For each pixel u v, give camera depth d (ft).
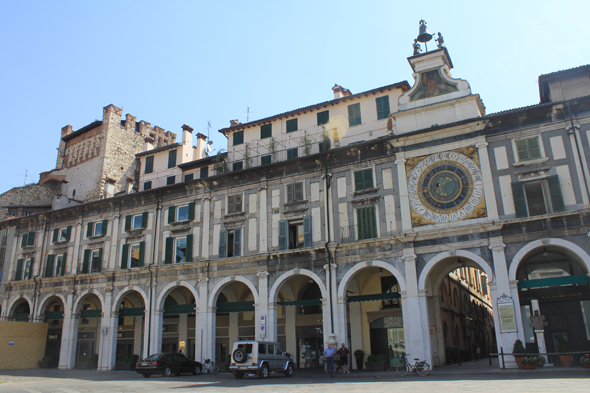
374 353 117.91
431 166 102.73
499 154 97.76
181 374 107.86
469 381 69.67
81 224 151.53
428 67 109.50
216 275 121.60
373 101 125.49
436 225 98.99
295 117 134.72
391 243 102.58
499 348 88.63
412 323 96.27
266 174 123.24
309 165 118.42
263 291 113.91
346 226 109.40
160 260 132.05
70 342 139.95
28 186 222.69
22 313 156.04
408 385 65.98
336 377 90.84
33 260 158.30
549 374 76.02
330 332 103.65
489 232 93.97
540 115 96.22
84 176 214.48
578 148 91.71
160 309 127.03
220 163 137.39
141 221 140.15
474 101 102.42
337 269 107.14
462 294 162.91
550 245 89.71
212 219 127.95
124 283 135.03
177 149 156.97
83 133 227.20
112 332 132.57
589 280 85.20
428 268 97.55
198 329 119.44
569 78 99.40
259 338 111.04
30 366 142.82
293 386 69.87
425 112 106.63
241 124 139.95
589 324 92.84
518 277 101.91
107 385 79.77
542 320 86.69
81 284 143.54
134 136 229.04
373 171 110.01
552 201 90.94
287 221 116.78
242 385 74.43
